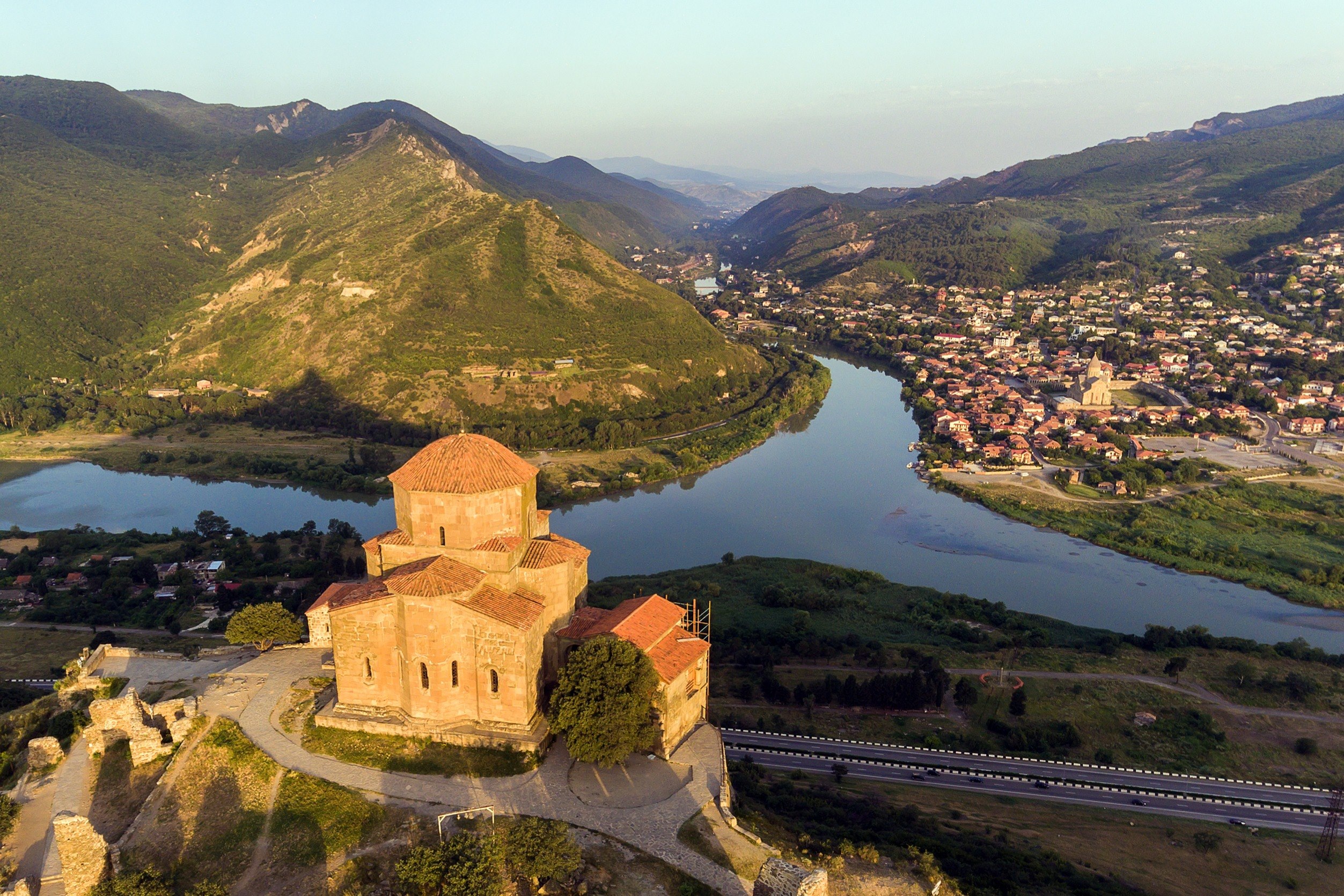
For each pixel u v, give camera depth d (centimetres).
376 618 6353
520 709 6356
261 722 6569
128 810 5656
